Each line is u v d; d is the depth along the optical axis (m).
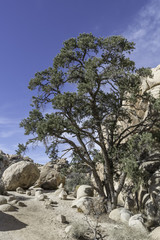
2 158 36.88
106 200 16.55
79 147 19.66
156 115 17.42
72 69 19.55
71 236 10.70
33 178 25.34
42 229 11.30
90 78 16.08
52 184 27.02
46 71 19.98
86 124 18.83
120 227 12.30
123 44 18.05
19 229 10.73
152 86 23.17
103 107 19.03
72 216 14.58
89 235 11.23
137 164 14.38
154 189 15.27
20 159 40.06
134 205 17.56
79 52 19.78
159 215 13.69
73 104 16.83
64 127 17.14
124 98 18.17
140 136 14.98
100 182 18.19
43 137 15.91
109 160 17.98
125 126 24.48
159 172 16.42
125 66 18.22
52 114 16.47
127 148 16.42
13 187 23.73
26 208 15.27
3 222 11.34
